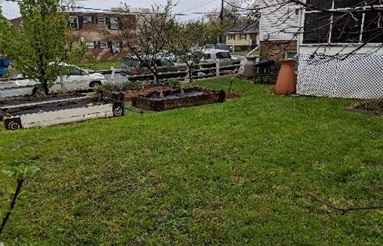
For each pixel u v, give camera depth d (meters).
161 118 8.29
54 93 12.43
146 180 4.72
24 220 3.77
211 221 3.73
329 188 4.39
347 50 9.77
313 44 10.61
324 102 9.58
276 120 7.57
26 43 10.81
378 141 6.00
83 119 8.83
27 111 8.95
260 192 4.33
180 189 4.45
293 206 3.98
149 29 15.88
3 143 6.44
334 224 3.61
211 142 6.20
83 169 5.10
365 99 9.93
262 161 5.25
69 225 3.69
